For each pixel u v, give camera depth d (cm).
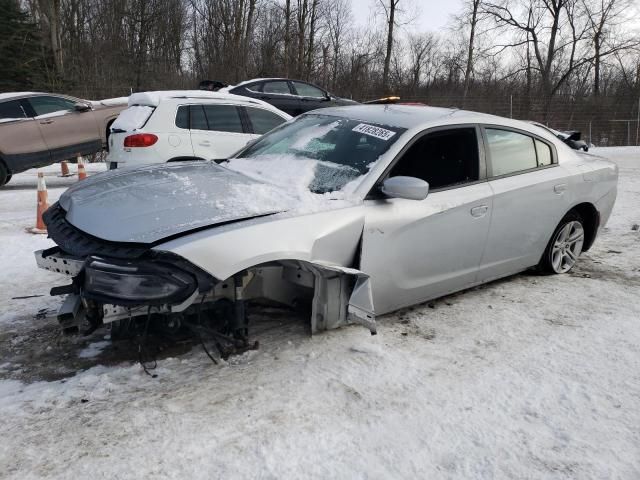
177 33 3466
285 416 281
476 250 432
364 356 347
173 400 293
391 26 3200
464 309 439
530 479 243
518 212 458
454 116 438
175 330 331
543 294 480
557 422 287
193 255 283
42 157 1101
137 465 242
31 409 282
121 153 795
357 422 279
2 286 480
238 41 2984
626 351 370
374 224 359
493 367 343
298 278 348
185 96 823
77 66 2914
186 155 806
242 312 332
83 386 304
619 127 2691
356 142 408
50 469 238
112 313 294
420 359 349
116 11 3275
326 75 3056
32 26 2641
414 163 398
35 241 645
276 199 343
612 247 657
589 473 248
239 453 252
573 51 3195
